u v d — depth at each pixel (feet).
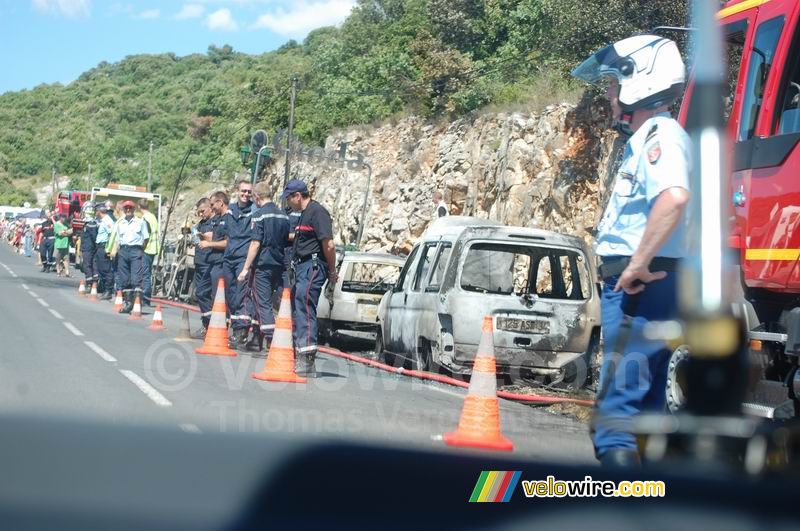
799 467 13.21
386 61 157.69
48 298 82.38
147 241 78.84
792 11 27.40
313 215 38.68
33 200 422.41
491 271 44.01
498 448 23.89
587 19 78.28
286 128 181.16
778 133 27.27
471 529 9.69
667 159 15.76
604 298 16.88
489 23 138.31
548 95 94.79
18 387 30.37
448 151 111.04
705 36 12.91
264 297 44.78
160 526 9.86
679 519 10.22
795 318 25.62
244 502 10.86
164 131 367.86
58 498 10.80
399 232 113.50
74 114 481.05
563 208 81.71
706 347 13.57
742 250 27.55
